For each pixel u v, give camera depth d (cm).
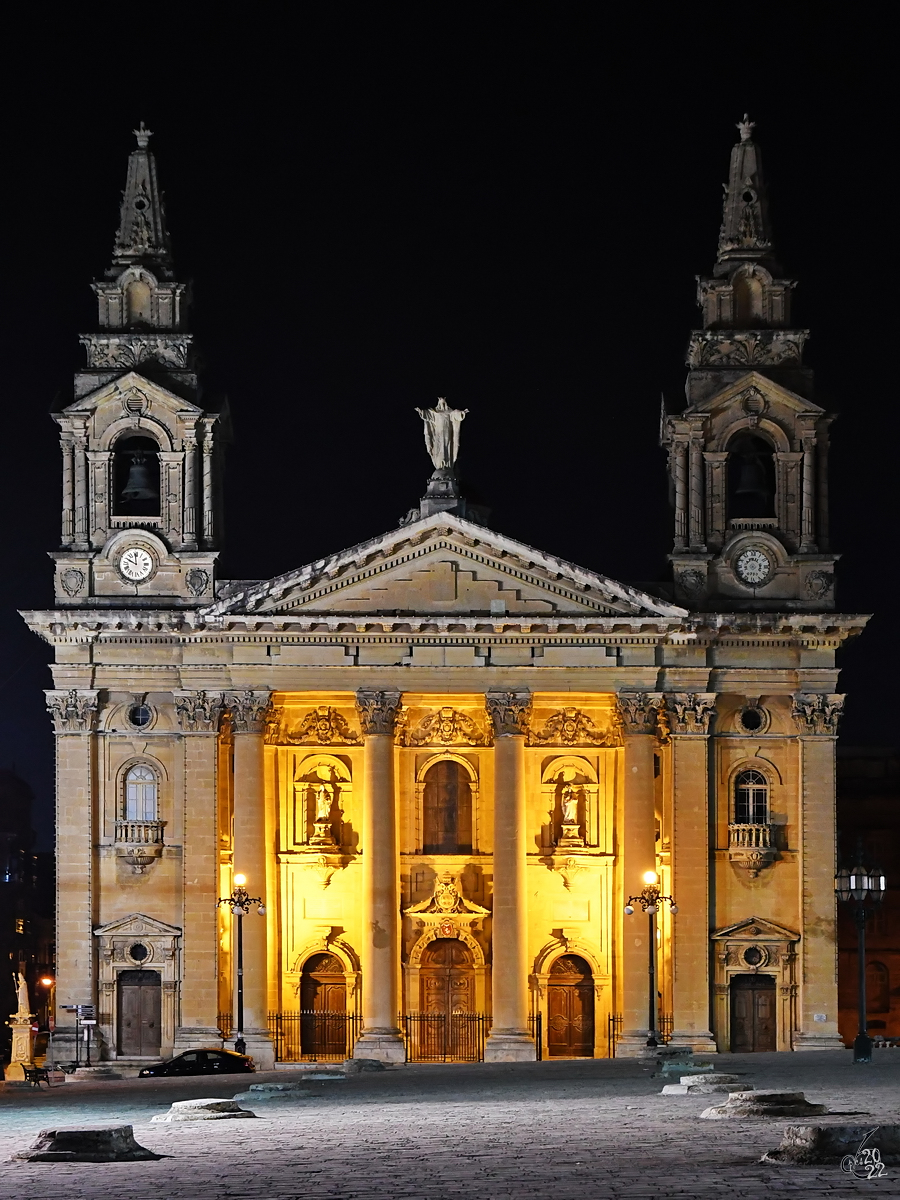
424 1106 4897
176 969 8619
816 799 8694
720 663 8731
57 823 8688
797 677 8750
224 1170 3228
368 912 8506
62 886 8669
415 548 8606
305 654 8600
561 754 9031
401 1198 2769
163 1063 7906
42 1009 13362
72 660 8719
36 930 13738
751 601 8800
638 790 8538
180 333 8894
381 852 8512
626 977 8450
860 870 6600
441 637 8600
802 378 8906
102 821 8738
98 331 8894
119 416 8838
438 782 9088
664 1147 3362
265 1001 8462
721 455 8869
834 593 8794
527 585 8619
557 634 8581
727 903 8700
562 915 8962
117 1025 8650
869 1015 11475
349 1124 4225
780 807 8775
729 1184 2783
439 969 9006
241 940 8119
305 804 9000
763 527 8850
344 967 8944
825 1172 2881
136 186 9062
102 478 8812
